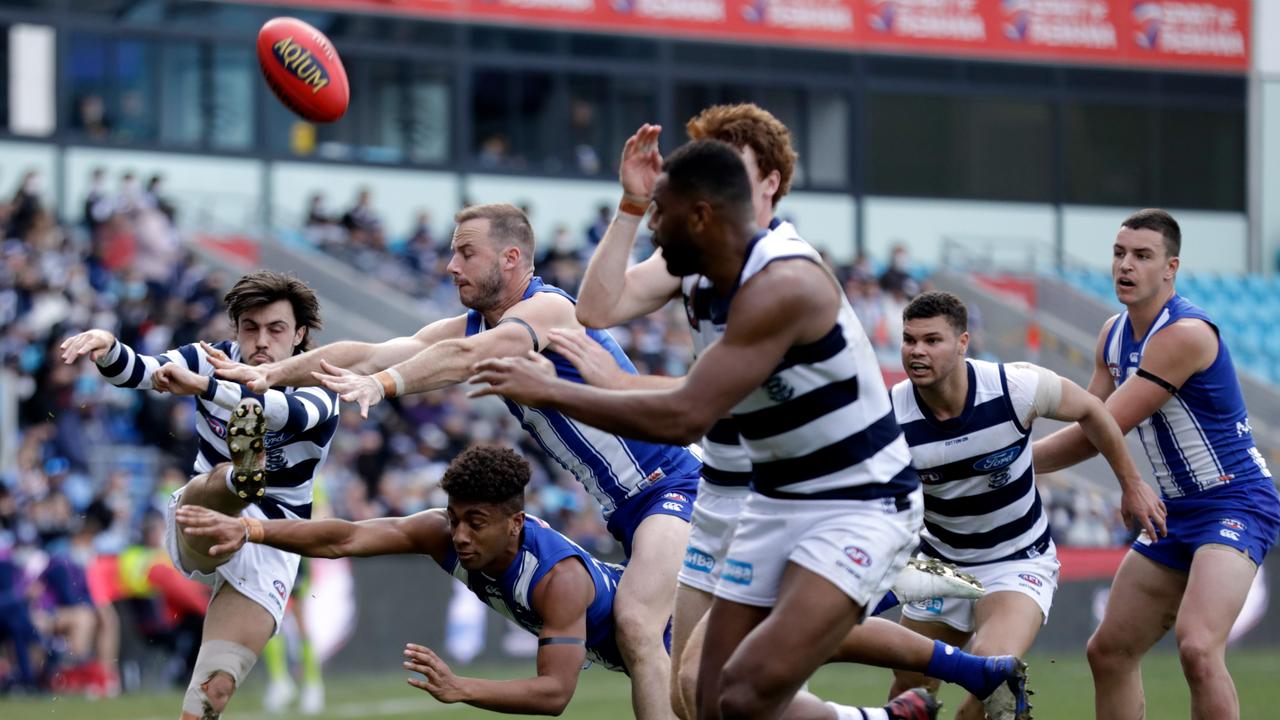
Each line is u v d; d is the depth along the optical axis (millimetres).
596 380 17625
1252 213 88938
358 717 38906
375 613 48844
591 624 20797
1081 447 22594
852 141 82812
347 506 51219
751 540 16781
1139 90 87312
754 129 17766
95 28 71250
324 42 21812
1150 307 22797
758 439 16375
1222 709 21188
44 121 70375
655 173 18781
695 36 80562
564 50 78875
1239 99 88812
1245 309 82938
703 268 15922
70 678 44500
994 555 22234
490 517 19812
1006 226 85312
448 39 77000
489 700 19188
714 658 16891
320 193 75250
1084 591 57031
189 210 70688
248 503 20297
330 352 21000
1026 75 85562
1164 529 21219
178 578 44969
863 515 16297
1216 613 21656
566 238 67750
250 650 21203
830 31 82625
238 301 20672
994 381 21281
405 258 69500
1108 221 86875
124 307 56594
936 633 22859
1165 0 87938
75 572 44594
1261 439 73750
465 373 19500
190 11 73062
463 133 77375
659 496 21438
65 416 51719
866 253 82438
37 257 58500
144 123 72438
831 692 43438
